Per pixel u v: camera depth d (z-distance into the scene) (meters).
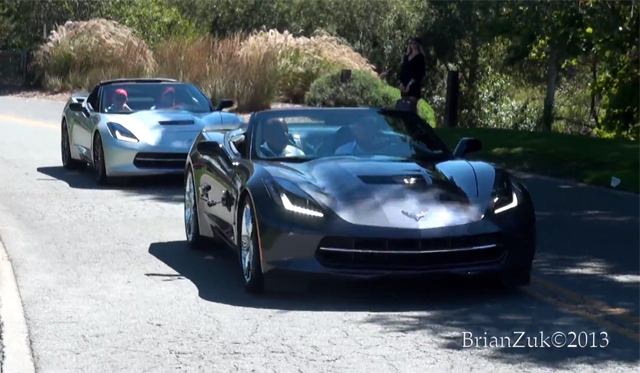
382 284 8.62
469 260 7.77
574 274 9.12
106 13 38.41
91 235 11.12
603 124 26.73
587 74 34.41
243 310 7.77
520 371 6.27
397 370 6.27
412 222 7.66
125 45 33.44
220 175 9.26
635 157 15.69
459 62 38.78
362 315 7.61
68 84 33.81
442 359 6.51
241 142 9.64
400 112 9.72
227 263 9.65
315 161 8.70
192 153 10.40
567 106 36.78
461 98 38.97
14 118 25.80
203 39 32.41
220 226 9.32
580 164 15.71
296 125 9.31
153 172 14.48
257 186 8.09
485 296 8.23
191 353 6.64
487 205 7.94
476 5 25.64
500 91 38.97
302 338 6.98
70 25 34.97
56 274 9.10
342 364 6.40
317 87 26.67
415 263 7.65
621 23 20.69
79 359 6.52
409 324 7.36
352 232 7.60
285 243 7.73
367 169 8.36
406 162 8.74
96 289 8.52
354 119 9.44
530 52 26.27
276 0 40.75
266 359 6.51
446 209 7.81
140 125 14.77
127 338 7.00
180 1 41.50
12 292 8.34
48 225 11.72
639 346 6.85
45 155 18.70
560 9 21.25
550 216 12.23
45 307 7.87
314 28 40.41
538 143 17.69
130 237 11.03
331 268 7.65
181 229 11.56
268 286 8.08
